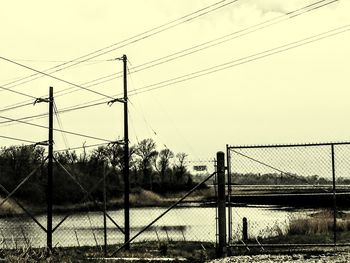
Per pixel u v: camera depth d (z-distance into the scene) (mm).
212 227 40906
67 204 80875
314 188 18312
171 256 17062
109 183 88188
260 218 40500
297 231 23562
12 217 61688
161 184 82062
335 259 12531
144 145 121188
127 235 25109
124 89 27312
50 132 24984
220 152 15648
